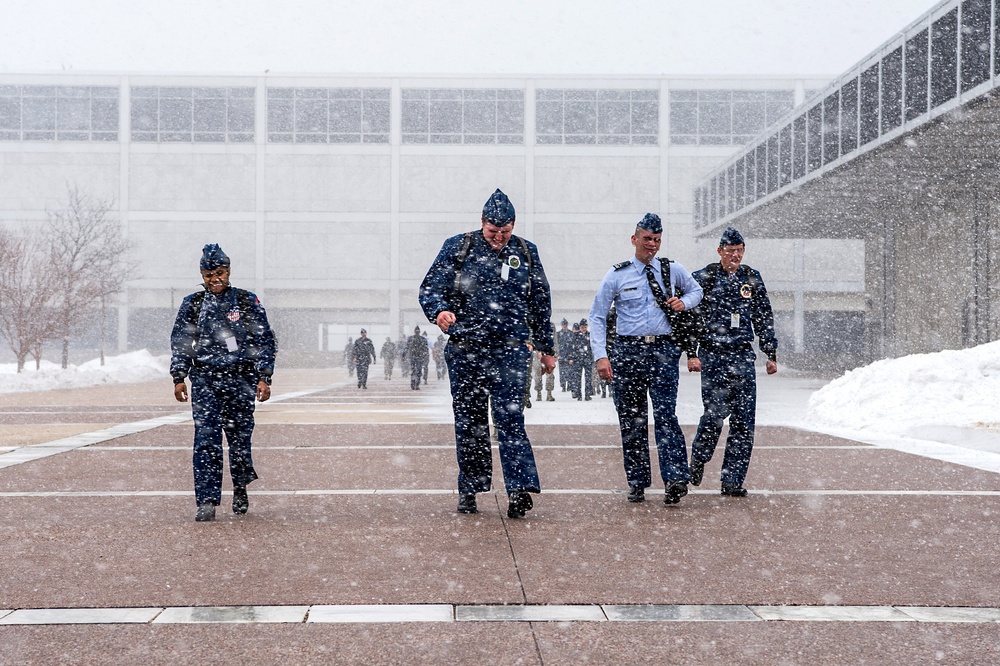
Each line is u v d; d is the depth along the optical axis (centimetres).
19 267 3150
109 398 2250
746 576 441
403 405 1952
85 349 6762
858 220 4500
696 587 420
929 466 861
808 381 3788
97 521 588
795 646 337
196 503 649
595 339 653
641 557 480
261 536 537
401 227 6925
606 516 602
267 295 6956
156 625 363
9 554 490
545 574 443
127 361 4184
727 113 6819
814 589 417
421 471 839
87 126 6819
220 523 580
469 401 605
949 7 2486
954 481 765
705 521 584
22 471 835
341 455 970
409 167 6919
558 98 6881
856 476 796
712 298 687
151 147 6844
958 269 3538
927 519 592
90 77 6812
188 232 6862
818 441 1099
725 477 688
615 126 6862
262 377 607
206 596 405
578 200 6862
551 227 6869
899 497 682
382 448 1040
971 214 3478
